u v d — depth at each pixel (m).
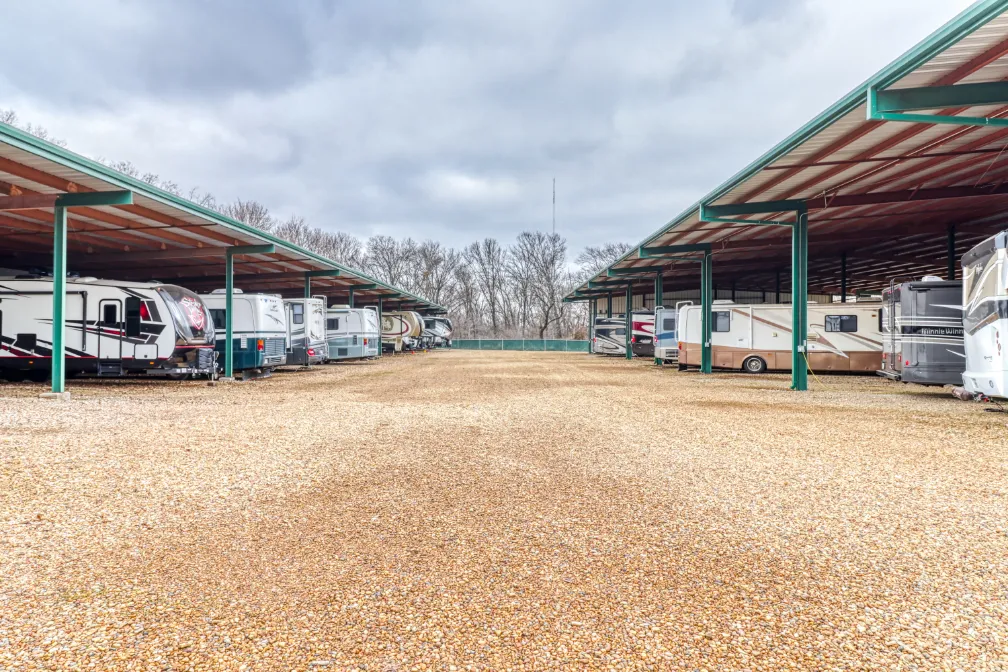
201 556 3.36
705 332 19.09
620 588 2.96
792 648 2.40
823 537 3.70
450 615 2.67
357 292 34.31
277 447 6.50
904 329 12.13
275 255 18.72
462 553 3.42
